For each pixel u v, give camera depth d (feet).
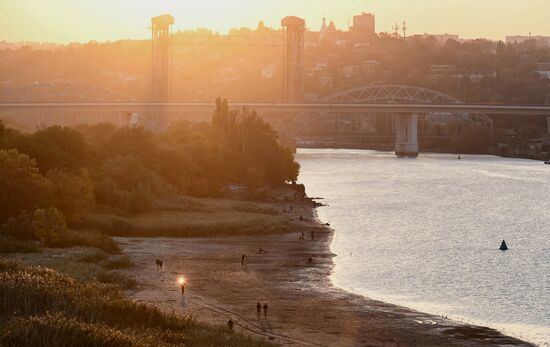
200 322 464.65
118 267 615.98
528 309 532.73
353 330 472.85
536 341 464.24
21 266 497.05
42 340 355.36
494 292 576.20
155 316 441.27
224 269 624.59
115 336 369.91
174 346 390.42
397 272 634.43
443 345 451.53
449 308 531.91
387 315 506.07
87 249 654.94
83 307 416.67
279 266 642.63
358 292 566.36
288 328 472.85
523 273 640.99
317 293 556.51
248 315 496.64
